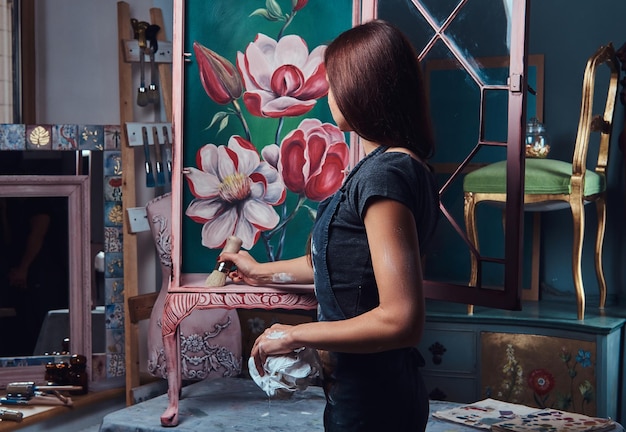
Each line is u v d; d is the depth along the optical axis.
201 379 3.58
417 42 2.71
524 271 3.94
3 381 3.51
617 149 3.84
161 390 3.62
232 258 2.50
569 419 2.54
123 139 3.52
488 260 2.64
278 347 1.66
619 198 3.84
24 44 3.81
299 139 2.55
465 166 2.72
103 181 3.59
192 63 2.62
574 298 3.90
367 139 1.62
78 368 3.45
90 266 3.59
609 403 3.28
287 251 2.57
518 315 3.45
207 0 2.61
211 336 3.34
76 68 3.89
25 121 3.82
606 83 3.86
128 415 2.67
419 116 1.62
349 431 1.62
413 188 1.53
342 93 1.59
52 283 3.58
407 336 1.45
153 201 3.42
